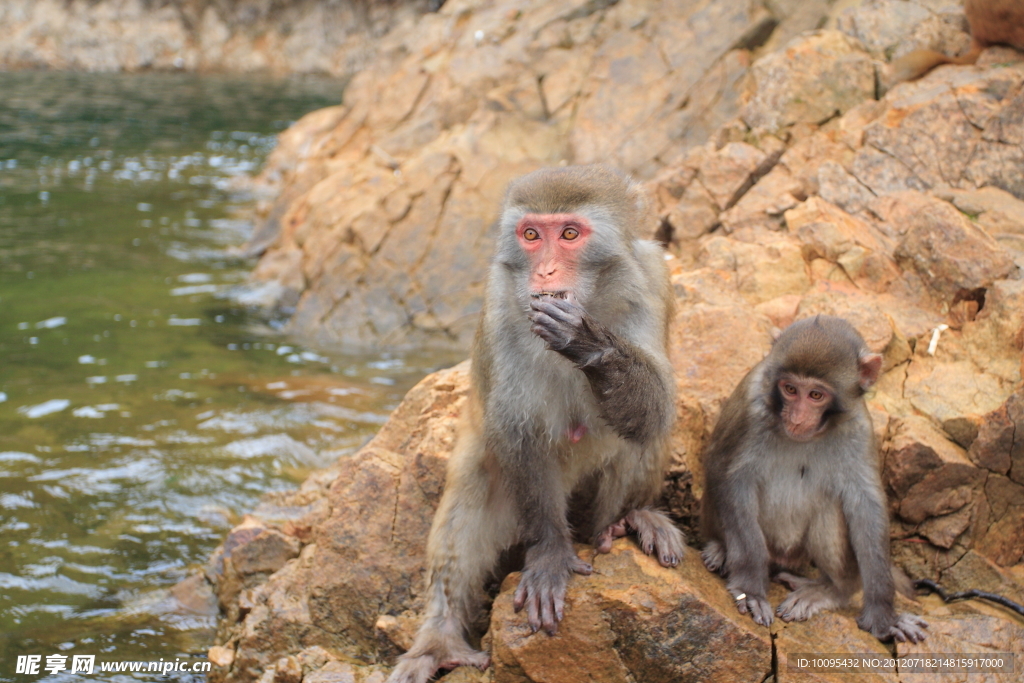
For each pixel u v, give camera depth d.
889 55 9.45
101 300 11.47
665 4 11.91
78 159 19.20
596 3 12.45
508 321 4.36
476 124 11.80
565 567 4.44
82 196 16.39
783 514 4.84
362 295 10.91
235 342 10.39
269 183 17.56
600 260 4.20
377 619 5.14
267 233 13.46
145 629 5.79
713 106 10.88
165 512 7.02
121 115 23.78
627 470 4.70
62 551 6.53
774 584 4.95
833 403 4.54
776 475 4.78
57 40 30.58
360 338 10.65
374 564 5.21
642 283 4.30
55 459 7.71
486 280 4.70
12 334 10.29
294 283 11.57
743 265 6.79
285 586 5.41
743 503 4.66
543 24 12.51
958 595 4.99
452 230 11.00
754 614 4.50
